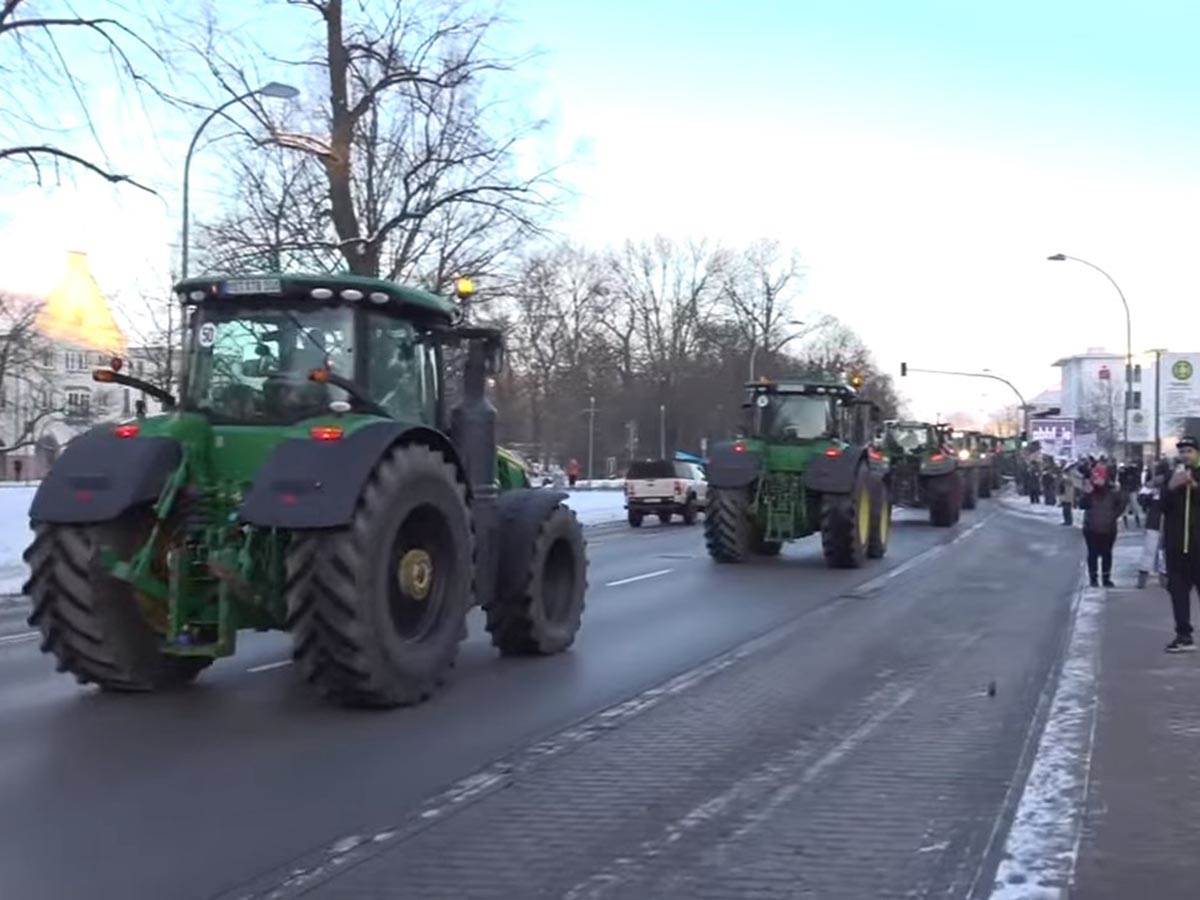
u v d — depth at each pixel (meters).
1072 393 136.88
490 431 10.44
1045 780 6.72
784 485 21.05
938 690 9.54
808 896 4.98
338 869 5.32
